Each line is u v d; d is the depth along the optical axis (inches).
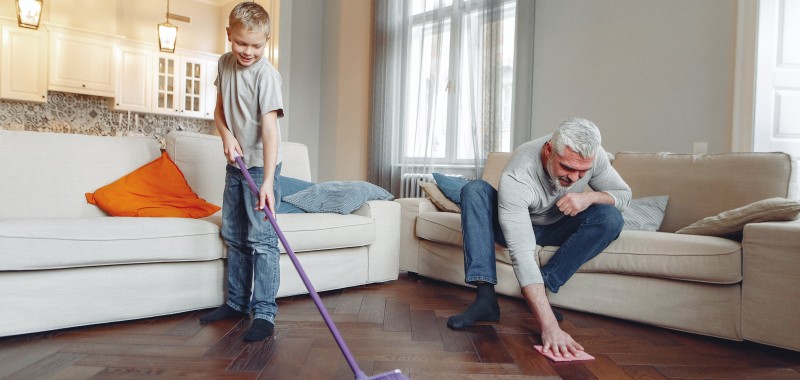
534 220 86.4
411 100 186.9
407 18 187.8
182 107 246.4
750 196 88.9
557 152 68.2
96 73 220.5
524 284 70.6
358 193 109.7
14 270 66.8
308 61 231.5
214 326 76.1
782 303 67.5
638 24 131.7
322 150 234.1
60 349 64.0
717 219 80.2
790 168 87.2
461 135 166.7
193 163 105.1
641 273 80.0
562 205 76.2
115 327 74.4
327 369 58.7
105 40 222.4
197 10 263.9
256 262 75.7
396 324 79.5
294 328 75.9
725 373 61.1
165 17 253.1
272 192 70.3
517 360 63.8
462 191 84.8
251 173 76.5
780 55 116.5
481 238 80.9
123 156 99.0
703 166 96.7
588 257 81.3
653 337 75.8
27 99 204.8
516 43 154.0
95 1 229.5
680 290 77.3
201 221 84.7
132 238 74.6
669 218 97.3
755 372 61.6
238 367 58.8
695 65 122.7
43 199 87.4
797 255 66.5
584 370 60.9
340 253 102.7
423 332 75.3
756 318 70.1
